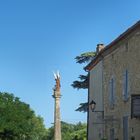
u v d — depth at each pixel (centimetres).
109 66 4294
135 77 3662
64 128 12344
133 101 3453
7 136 6850
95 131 4672
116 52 4103
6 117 6850
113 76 4166
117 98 4034
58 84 4328
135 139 3578
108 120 4147
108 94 4294
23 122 6981
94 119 4722
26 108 7225
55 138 4256
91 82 5009
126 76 3841
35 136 13688
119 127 3947
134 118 3588
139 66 3609
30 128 7125
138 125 3534
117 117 4012
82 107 5944
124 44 3900
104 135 4328
